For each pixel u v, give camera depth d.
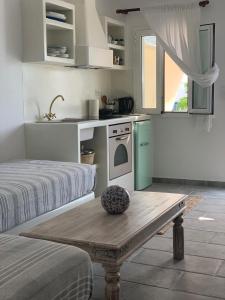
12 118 4.35
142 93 6.14
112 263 2.09
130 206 2.78
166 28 5.59
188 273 2.89
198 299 2.53
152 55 6.03
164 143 6.07
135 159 5.56
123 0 6.04
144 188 5.73
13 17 4.29
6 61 4.24
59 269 1.59
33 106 4.65
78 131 4.27
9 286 1.41
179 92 5.95
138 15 6.00
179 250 3.12
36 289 1.45
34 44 4.35
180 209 3.03
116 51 6.11
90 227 2.35
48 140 4.42
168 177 6.10
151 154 5.96
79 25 4.92
